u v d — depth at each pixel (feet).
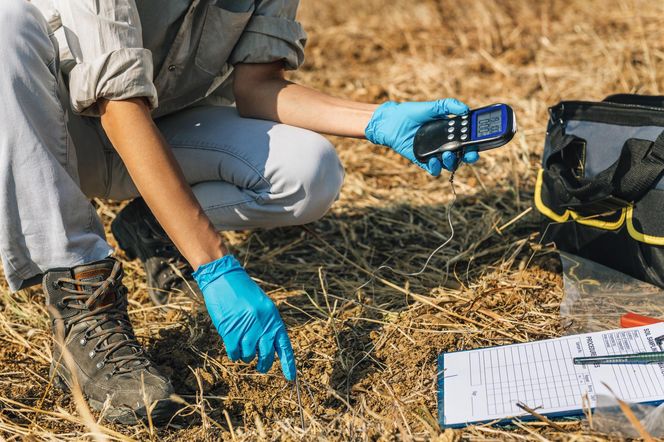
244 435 5.48
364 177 9.66
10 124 5.37
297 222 6.75
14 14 5.37
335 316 6.82
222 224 6.93
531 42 13.21
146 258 7.25
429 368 5.98
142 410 5.53
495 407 5.30
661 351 5.28
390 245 8.10
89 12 5.36
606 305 6.45
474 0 15.01
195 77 6.78
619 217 6.51
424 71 12.53
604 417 5.00
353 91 12.06
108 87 5.31
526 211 7.45
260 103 6.76
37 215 5.58
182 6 6.28
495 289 6.82
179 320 6.89
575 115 6.89
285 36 6.68
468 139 5.74
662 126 6.29
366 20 14.90
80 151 6.55
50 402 5.98
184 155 6.78
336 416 5.62
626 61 11.84
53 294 5.80
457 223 8.34
